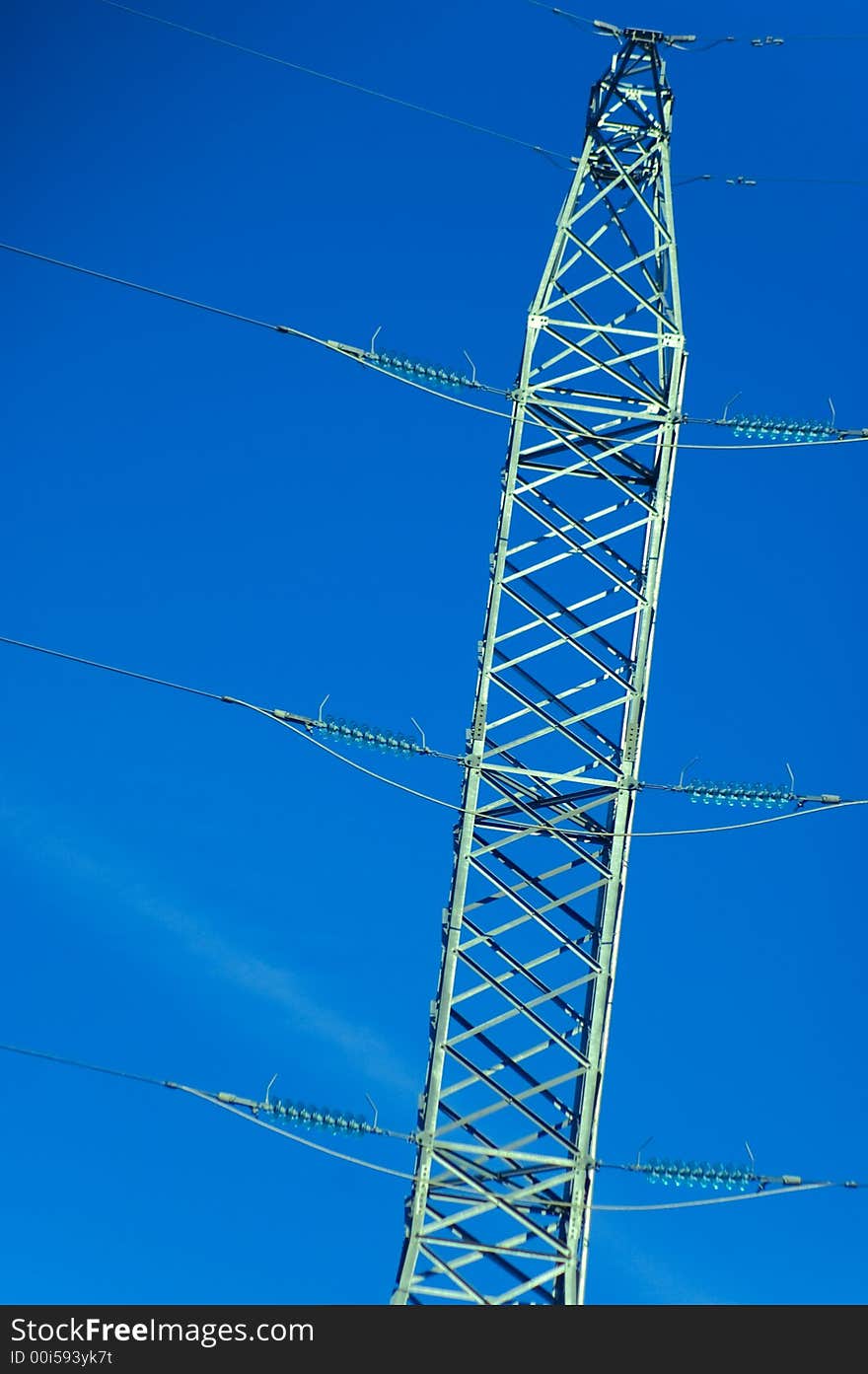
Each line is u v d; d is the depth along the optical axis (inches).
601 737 1496.1
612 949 1417.3
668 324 1611.7
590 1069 1382.9
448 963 1398.9
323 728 1445.6
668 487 1566.2
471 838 1441.9
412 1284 1317.7
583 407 1584.6
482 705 1477.6
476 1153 1355.8
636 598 1524.4
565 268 1627.7
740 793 1460.4
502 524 1533.0
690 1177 1338.6
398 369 1544.0
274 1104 1331.2
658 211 1674.5
